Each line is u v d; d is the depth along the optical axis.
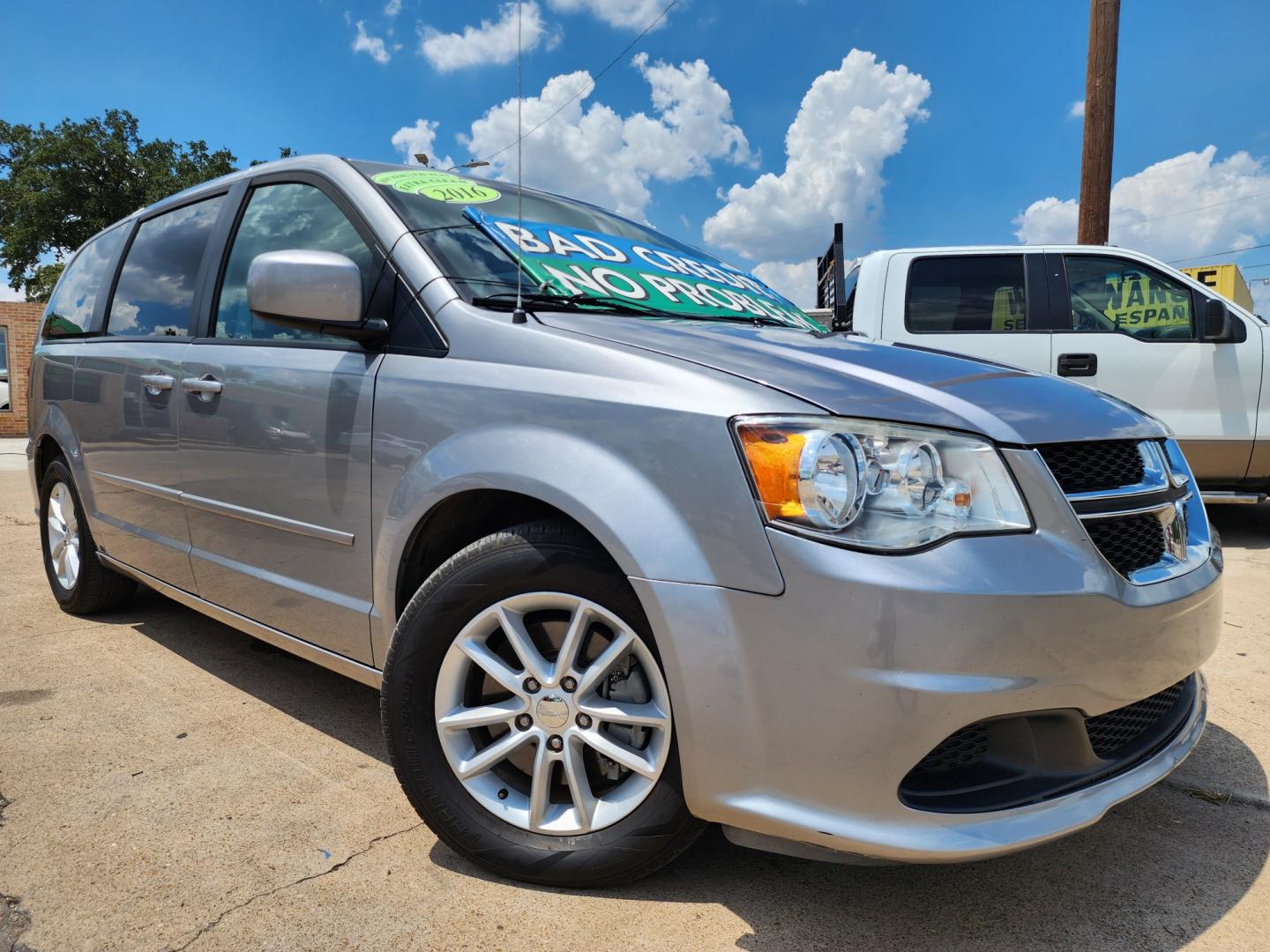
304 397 2.24
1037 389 1.87
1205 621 1.78
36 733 2.50
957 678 1.40
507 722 1.80
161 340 2.95
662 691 1.62
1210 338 5.41
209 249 2.87
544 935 1.62
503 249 2.30
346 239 2.33
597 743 1.69
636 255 2.61
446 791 1.82
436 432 1.90
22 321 18.41
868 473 1.47
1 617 3.74
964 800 1.49
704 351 1.78
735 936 1.62
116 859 1.85
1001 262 5.86
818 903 1.73
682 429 1.57
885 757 1.42
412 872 1.83
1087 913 1.71
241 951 1.56
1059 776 1.57
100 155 32.47
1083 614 1.48
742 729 1.50
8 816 2.03
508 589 1.75
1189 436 5.50
